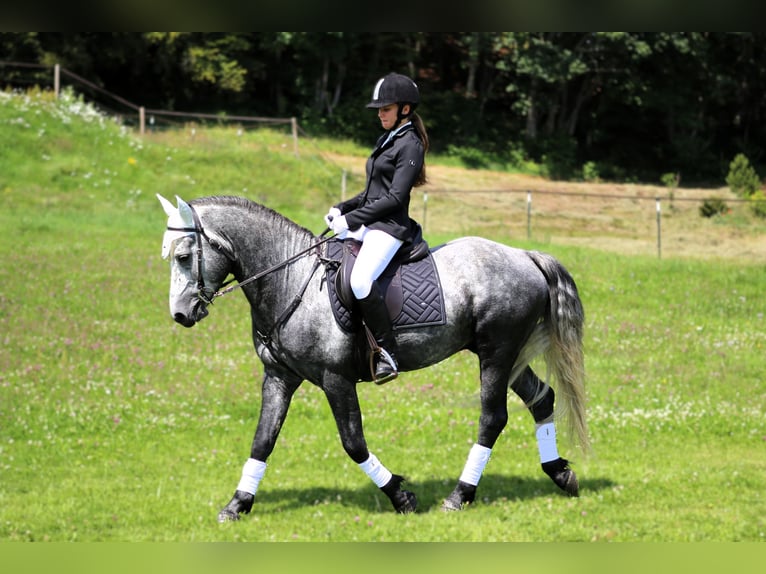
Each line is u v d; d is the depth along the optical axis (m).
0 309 15.91
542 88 56.16
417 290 7.74
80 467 9.61
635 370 14.23
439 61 59.41
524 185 43.00
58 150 30.28
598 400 12.55
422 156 7.64
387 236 7.57
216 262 7.57
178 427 11.16
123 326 15.71
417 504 8.37
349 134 51.03
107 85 51.53
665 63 54.62
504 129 56.06
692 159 55.69
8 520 7.82
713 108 61.16
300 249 7.86
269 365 8.02
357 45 52.38
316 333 7.62
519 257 8.38
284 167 34.28
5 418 11.05
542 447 8.63
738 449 10.51
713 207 36.50
